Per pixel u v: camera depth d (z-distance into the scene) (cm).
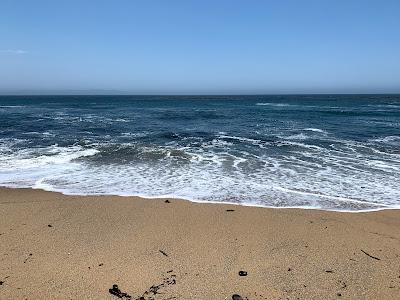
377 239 665
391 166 1216
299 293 491
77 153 1398
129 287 498
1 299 466
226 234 677
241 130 2205
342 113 3719
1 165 1196
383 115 3412
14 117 3114
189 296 480
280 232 690
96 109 4822
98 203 840
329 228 712
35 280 512
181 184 996
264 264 568
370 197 898
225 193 920
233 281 517
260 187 973
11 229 689
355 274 540
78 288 494
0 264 555
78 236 659
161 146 1579
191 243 637
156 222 730
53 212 780
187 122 2780
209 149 1519
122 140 1753
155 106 5912
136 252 600
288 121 2848
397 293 491
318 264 570
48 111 4203
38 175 1079
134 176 1076
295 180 1041
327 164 1244
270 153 1438
